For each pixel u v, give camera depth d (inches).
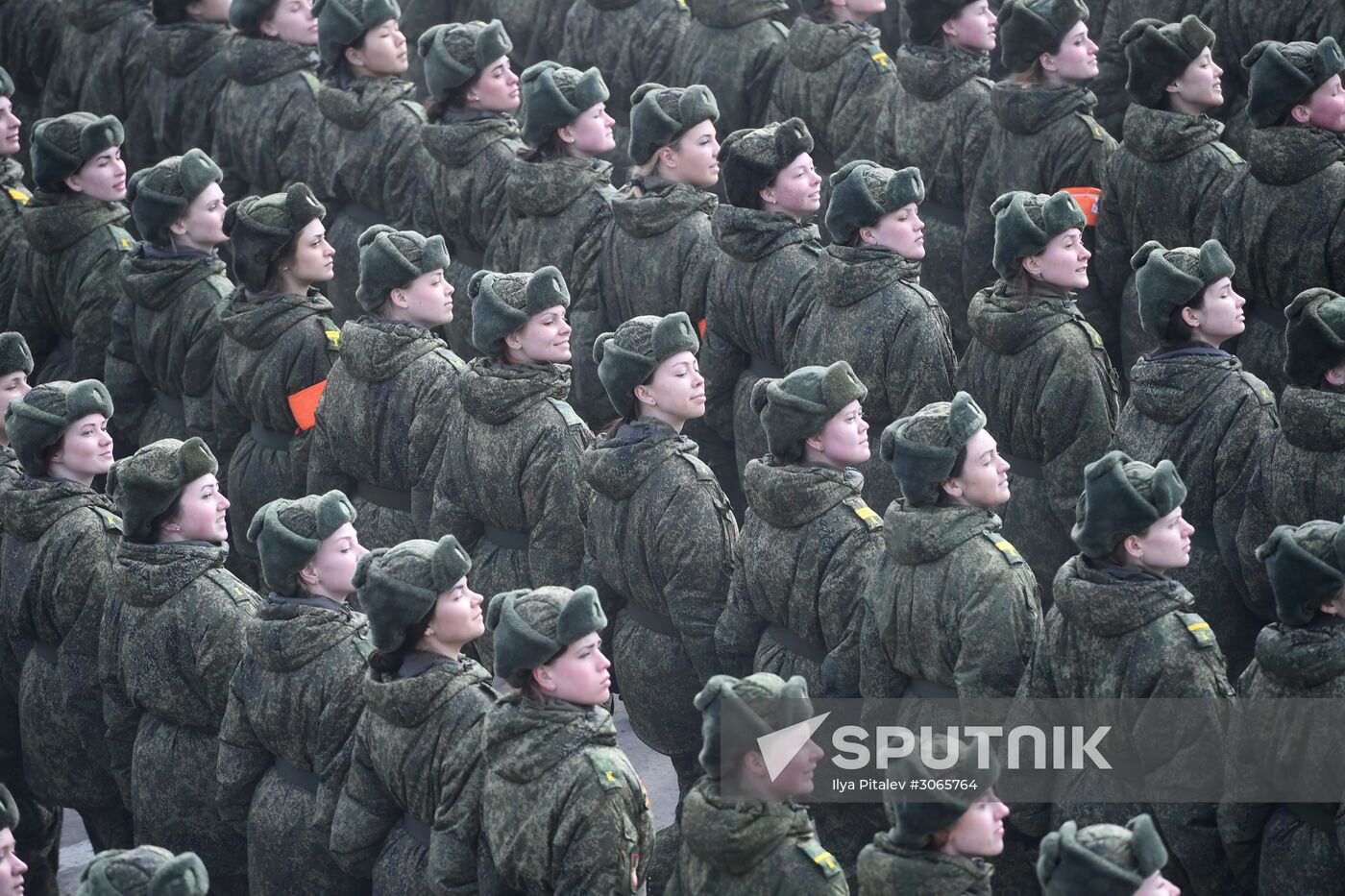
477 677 987.9
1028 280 1290.6
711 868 875.4
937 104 1699.1
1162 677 943.0
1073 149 1599.4
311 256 1409.9
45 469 1198.9
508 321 1230.9
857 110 1823.3
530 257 1590.8
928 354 1320.1
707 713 863.7
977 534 1021.2
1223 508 1216.8
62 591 1173.1
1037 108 1603.1
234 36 1863.9
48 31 2121.1
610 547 1204.5
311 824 1045.2
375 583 967.6
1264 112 1423.5
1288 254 1432.1
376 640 981.8
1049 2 1589.6
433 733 970.1
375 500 1376.7
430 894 992.9
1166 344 1236.5
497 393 1246.3
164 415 1539.1
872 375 1331.2
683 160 1483.8
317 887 1060.5
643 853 928.3
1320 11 1742.1
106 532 1184.8
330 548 1043.3
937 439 1018.1
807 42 1834.4
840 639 1082.1
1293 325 1154.7
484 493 1267.2
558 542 1254.9
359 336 1333.7
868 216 1320.1
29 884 1279.5
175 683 1109.7
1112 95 1919.3
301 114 1812.3
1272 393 1344.7
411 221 1760.6
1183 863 971.3
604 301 1551.4
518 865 918.4
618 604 1259.8
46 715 1202.6
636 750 1464.1
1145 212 1523.1
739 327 1451.8
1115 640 955.3
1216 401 1207.6
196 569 1107.9
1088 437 1282.0
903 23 2249.0
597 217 1557.6
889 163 1771.7
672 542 1162.6
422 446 1326.3
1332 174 1411.2
